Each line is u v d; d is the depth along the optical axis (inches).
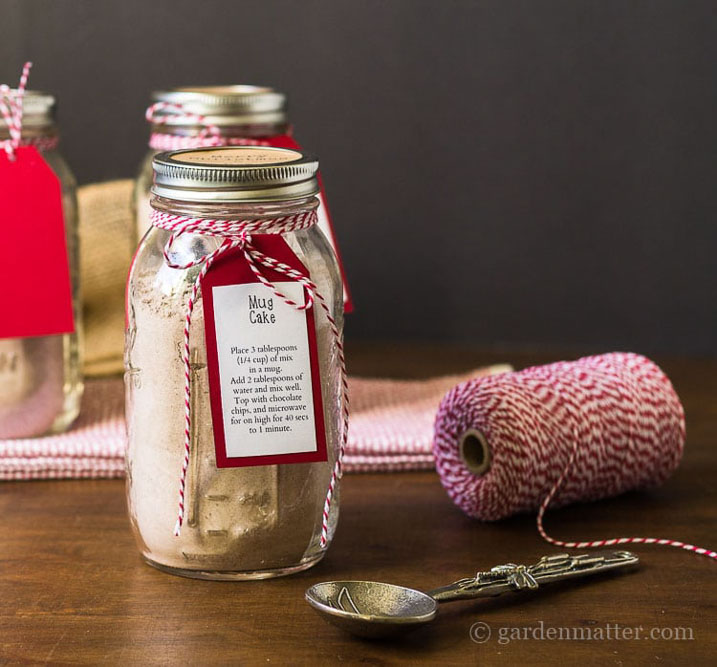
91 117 52.6
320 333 30.8
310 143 52.6
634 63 51.7
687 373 47.3
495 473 33.6
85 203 44.8
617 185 52.8
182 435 30.5
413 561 32.8
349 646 29.4
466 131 52.5
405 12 51.5
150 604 30.8
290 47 51.9
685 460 38.9
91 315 44.6
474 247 53.5
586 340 54.2
